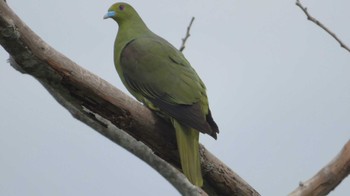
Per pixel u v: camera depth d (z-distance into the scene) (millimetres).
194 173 12711
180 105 13578
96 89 11711
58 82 11469
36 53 10992
